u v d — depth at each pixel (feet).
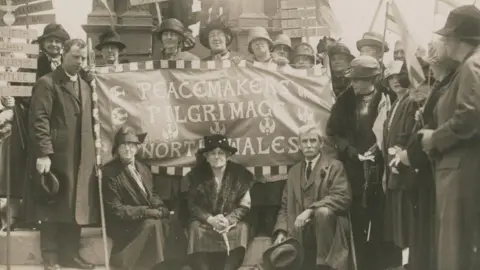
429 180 35.27
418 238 35.63
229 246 36.86
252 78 39.70
